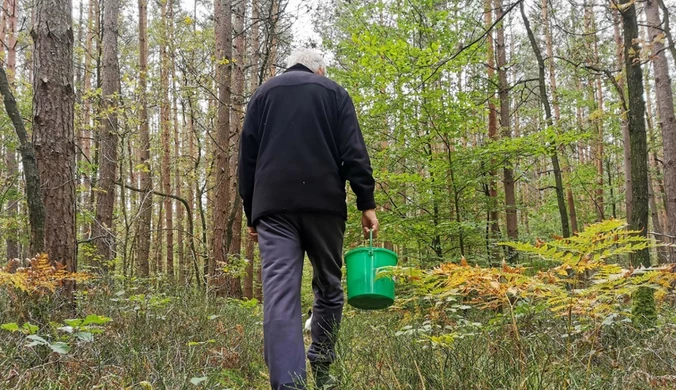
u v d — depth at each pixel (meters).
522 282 1.67
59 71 3.97
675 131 9.63
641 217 4.01
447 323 2.86
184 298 4.65
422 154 8.02
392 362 2.19
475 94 8.47
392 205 8.42
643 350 2.35
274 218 2.06
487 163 7.81
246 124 2.25
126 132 7.86
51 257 3.75
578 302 1.71
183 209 19.33
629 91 4.22
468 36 8.45
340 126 2.19
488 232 8.12
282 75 2.25
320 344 2.35
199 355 2.83
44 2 3.99
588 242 1.58
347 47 9.28
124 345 2.78
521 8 7.99
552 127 7.28
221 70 9.45
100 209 9.31
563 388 1.68
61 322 3.05
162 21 11.30
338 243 2.17
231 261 8.77
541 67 8.05
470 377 1.92
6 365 2.20
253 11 12.38
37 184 3.59
